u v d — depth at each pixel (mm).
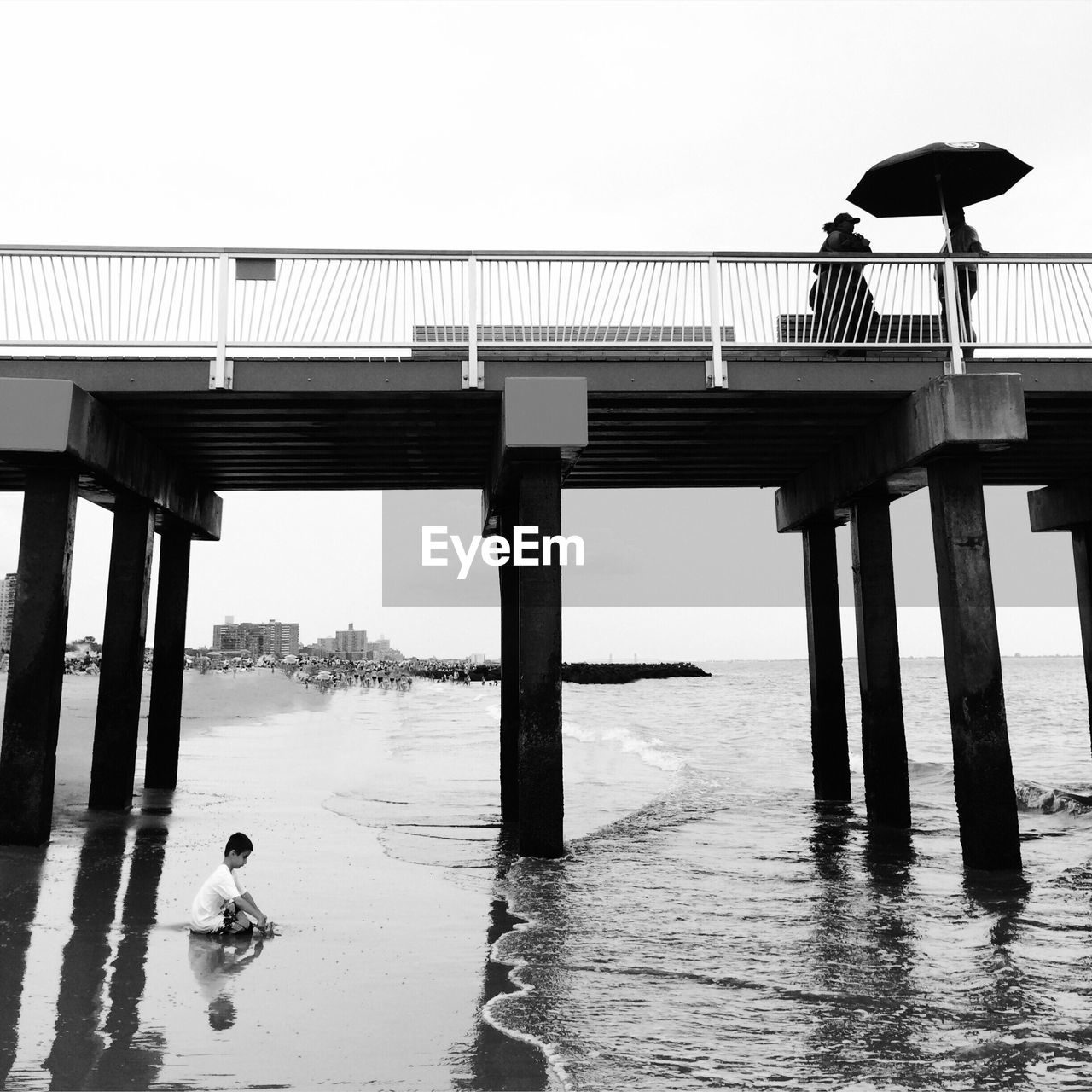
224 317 10141
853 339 11367
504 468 10508
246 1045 5055
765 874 9867
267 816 13391
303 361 10086
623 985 6254
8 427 9570
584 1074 4789
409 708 62312
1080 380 10297
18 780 10242
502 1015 5605
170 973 6273
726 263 10727
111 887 8656
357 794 16453
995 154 11742
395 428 11797
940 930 7691
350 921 7789
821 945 7238
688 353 10914
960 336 10758
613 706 59875
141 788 15898
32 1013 5469
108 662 13273
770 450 12906
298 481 15352
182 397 10297
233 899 7254
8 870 9203
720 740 32656
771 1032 5441
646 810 14953
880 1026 5559
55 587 10266
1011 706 49875
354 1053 4988
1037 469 14688
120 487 11523
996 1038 5383
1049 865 10352
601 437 12148
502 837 12047
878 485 11711
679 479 15109
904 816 12578
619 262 10695
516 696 13445
